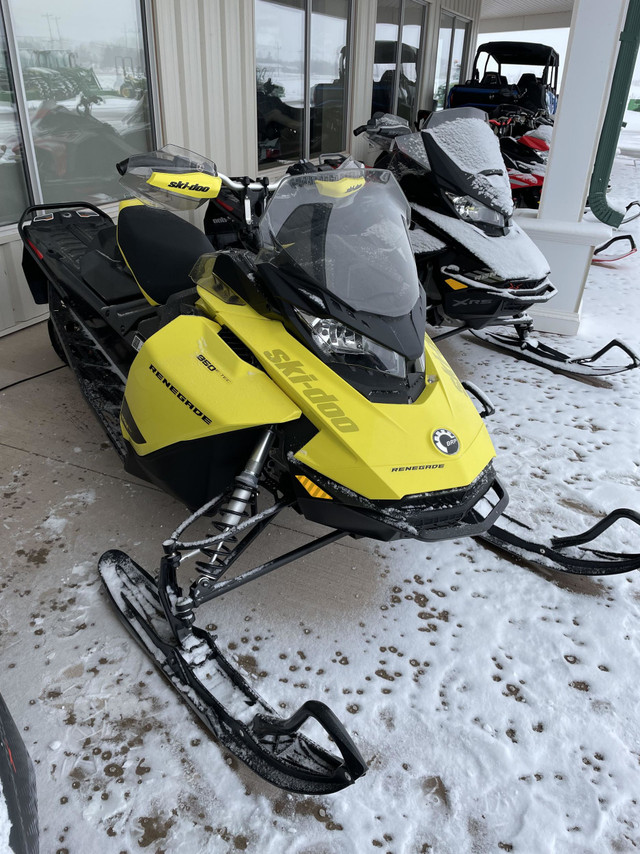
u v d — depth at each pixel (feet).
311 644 6.68
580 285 15.34
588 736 5.89
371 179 7.29
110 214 16.03
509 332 15.58
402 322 6.47
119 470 9.32
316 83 24.73
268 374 6.23
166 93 16.79
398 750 5.66
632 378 13.35
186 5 16.67
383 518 5.66
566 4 52.47
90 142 15.25
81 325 9.85
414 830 5.06
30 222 11.46
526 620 7.18
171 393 6.44
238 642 6.64
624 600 7.54
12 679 6.07
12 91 13.04
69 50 14.08
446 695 6.22
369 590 7.48
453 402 6.58
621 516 7.25
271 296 6.45
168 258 8.63
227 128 19.40
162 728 5.73
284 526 8.46
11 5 12.51
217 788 5.27
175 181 7.14
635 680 6.48
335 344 6.23
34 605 6.92
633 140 69.05
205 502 6.90
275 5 20.79
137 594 6.77
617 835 5.09
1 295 13.39
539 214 15.67
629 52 17.61
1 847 3.14
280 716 5.52
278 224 6.56
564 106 14.53
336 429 5.80
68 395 11.29
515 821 5.16
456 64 42.39
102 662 6.31
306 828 5.03
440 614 7.20
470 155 12.33
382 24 29.09
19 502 8.52
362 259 6.54
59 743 5.53
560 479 9.78
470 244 11.72
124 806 5.10
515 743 5.79
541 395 12.53
